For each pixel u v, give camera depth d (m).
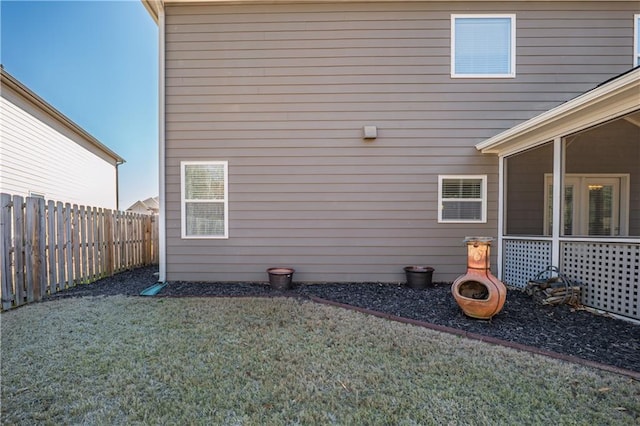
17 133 8.00
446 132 5.41
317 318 3.60
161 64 5.40
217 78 5.44
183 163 5.45
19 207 4.20
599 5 5.33
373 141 5.44
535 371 2.41
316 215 5.46
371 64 5.42
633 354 2.70
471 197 5.43
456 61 5.39
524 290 4.68
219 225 5.47
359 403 2.01
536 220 4.85
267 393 2.11
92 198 11.79
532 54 5.37
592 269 3.92
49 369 2.41
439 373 2.38
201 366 2.47
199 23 5.43
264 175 5.47
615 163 4.80
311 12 5.41
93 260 5.77
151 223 8.05
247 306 4.05
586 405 2.01
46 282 4.62
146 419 1.86
